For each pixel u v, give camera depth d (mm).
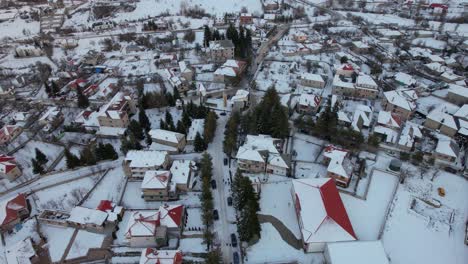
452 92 140125
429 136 120750
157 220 85250
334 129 115125
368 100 144000
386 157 110562
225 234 87250
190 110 135375
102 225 89375
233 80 158500
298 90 151875
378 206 92312
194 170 106750
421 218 88750
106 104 142625
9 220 91688
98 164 114938
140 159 105375
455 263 78312
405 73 163625
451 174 103688
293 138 120875
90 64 190500
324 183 91375
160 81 165625
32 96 166375
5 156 114625
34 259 82750
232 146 110812
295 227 87625
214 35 197625
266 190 98875
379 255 74750
